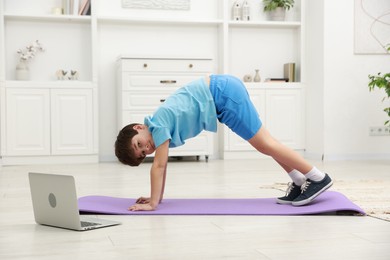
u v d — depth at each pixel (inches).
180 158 231.5
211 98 96.9
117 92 224.2
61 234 75.6
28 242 70.7
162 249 66.1
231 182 143.6
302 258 61.1
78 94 212.5
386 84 197.2
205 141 214.2
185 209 95.3
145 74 210.1
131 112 209.8
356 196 112.9
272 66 241.6
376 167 187.5
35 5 219.1
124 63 208.1
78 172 174.7
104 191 126.3
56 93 210.1
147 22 227.1
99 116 225.9
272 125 230.4
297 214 90.4
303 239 71.3
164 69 211.2
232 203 102.7
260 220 86.0
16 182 147.0
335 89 222.5
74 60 223.5
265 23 231.6
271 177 155.7
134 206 94.0
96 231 77.6
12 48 217.8
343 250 64.9
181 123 95.8
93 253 64.2
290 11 241.6
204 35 235.9
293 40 242.8
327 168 184.2
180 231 77.4
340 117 223.5
